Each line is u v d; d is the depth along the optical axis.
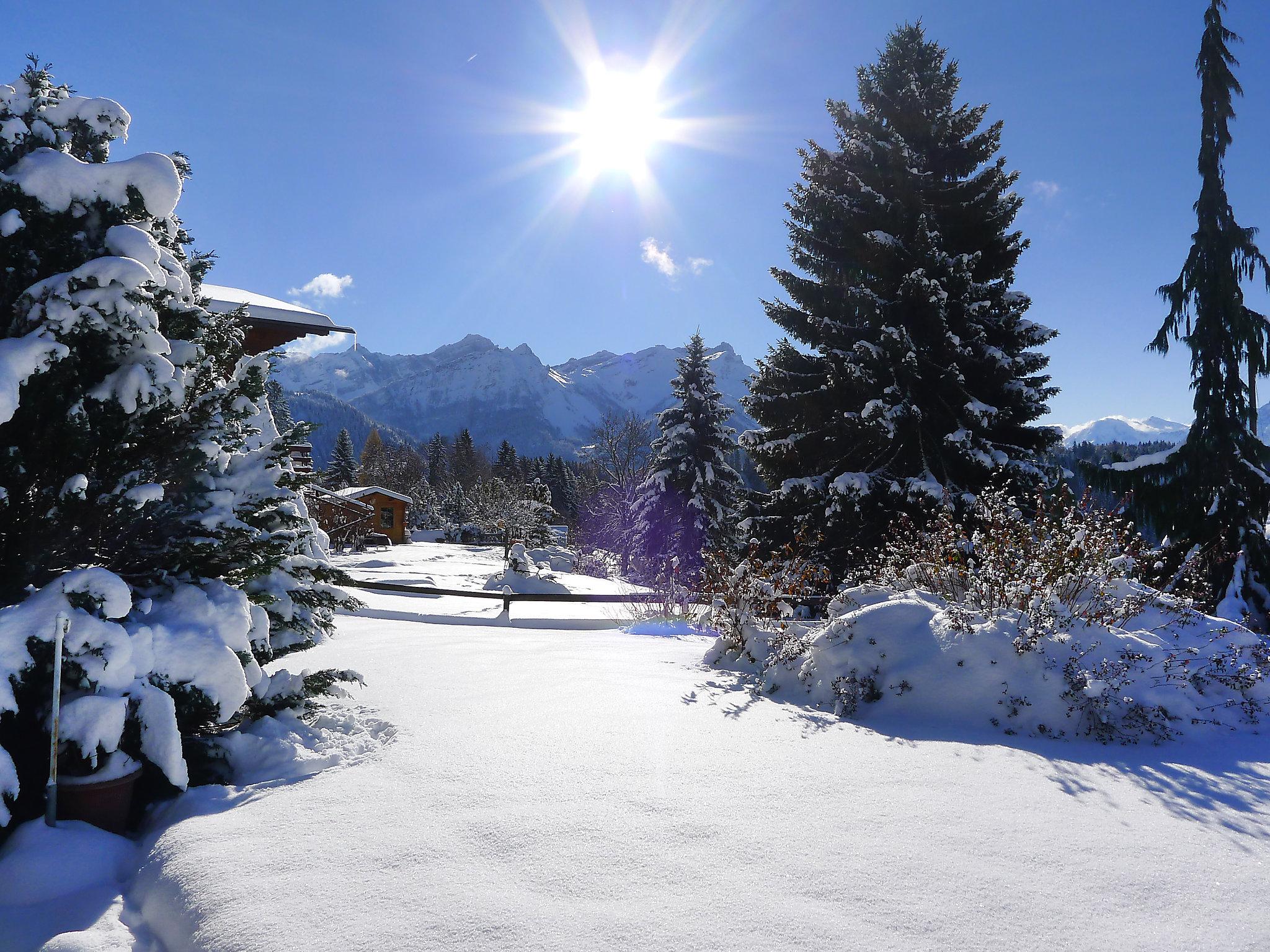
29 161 3.91
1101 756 4.79
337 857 3.16
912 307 15.68
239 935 2.57
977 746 4.94
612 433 47.59
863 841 3.36
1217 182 12.11
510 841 3.31
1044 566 6.74
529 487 74.62
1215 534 11.62
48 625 3.57
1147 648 5.98
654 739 4.87
